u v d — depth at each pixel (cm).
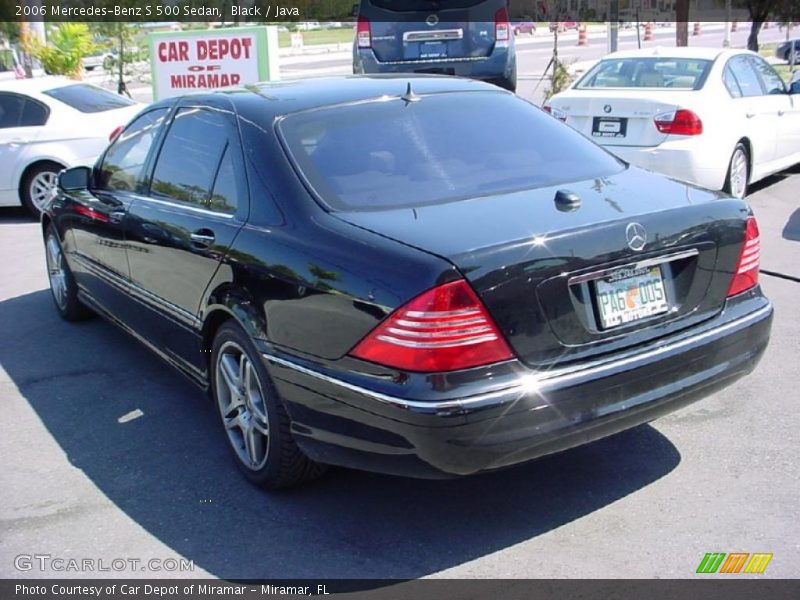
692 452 413
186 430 463
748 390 477
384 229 339
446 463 309
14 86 1011
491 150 409
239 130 414
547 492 385
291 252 354
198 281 415
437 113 424
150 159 498
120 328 552
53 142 991
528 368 318
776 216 839
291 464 374
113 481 412
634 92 829
